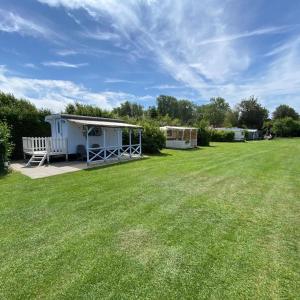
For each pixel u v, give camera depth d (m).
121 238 4.14
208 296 2.74
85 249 3.75
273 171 10.73
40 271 3.17
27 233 4.29
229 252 3.71
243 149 23.09
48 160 12.88
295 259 3.54
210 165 12.41
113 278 3.04
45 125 16.45
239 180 8.77
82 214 5.24
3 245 3.85
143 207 5.73
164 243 3.98
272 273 3.19
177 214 5.30
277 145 29.41
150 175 9.59
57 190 7.18
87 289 2.83
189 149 23.12
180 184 8.07
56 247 3.80
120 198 6.42
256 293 2.80
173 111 74.88
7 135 10.25
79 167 11.56
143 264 3.36
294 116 75.69
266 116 67.69
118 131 16.36
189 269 3.26
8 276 3.07
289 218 5.14
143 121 20.45
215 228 4.59
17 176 9.27
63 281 2.97
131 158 15.33
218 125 70.69
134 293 2.78
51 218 5.00
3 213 5.25
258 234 4.36
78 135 14.77
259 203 6.14
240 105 68.31
